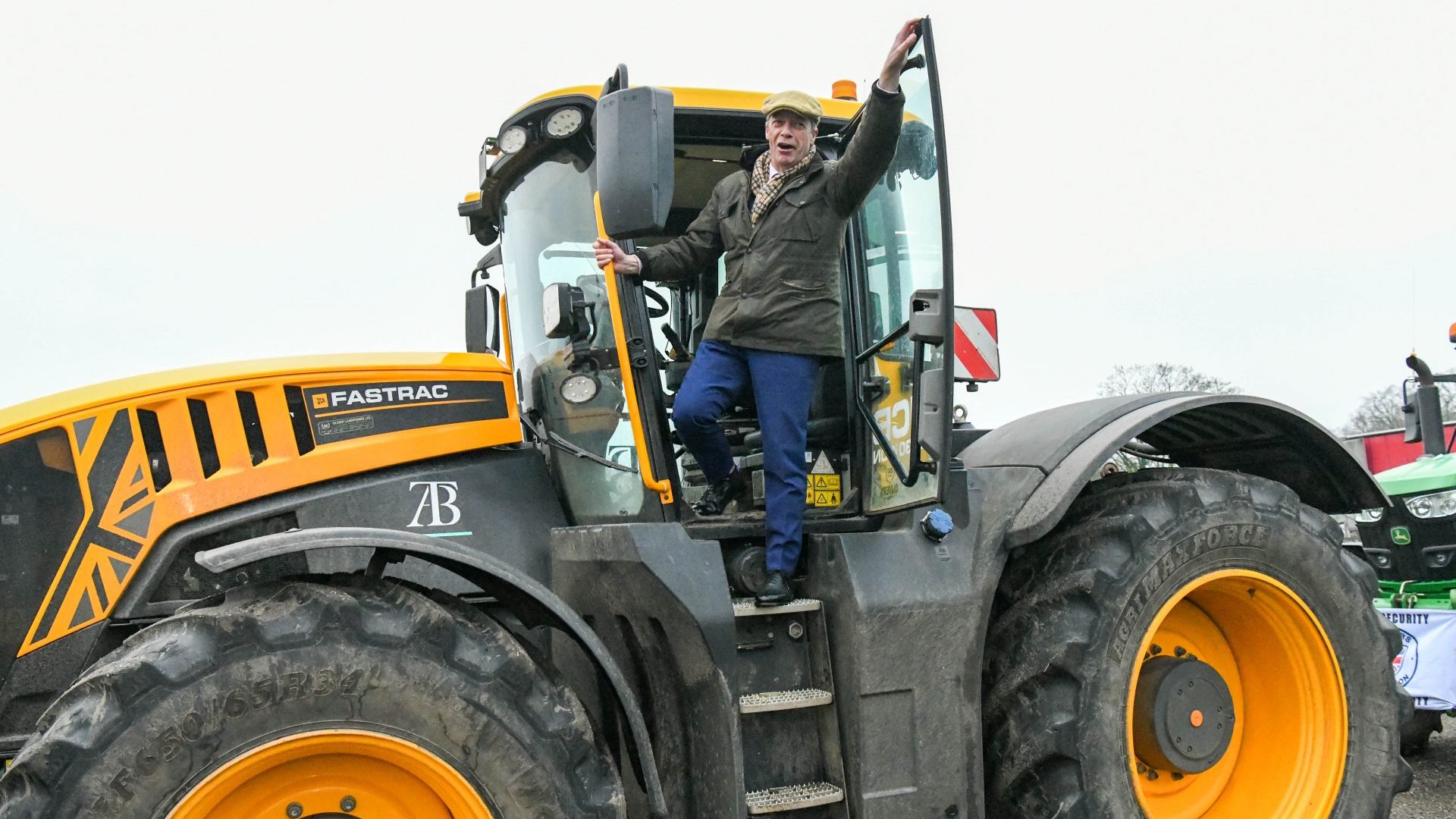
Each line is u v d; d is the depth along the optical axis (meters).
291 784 2.61
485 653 2.72
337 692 2.55
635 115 2.93
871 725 3.06
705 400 3.32
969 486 3.42
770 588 3.17
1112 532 3.40
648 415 3.31
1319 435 3.79
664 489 3.29
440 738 2.63
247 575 3.06
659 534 3.02
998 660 3.38
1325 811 3.54
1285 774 3.63
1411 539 6.09
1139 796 3.25
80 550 2.94
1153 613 3.35
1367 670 3.66
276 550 2.56
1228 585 3.58
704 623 2.95
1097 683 3.22
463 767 2.64
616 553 3.04
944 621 3.19
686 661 3.06
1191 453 4.25
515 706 2.71
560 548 3.32
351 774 2.66
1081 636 3.23
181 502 3.03
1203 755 3.47
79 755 2.34
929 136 3.15
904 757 3.09
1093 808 3.16
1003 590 3.54
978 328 5.48
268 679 2.50
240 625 2.52
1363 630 3.67
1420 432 6.23
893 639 3.12
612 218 2.95
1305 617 3.61
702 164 3.80
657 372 3.36
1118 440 3.43
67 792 2.32
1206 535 3.45
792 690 3.17
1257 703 3.78
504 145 3.55
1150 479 3.64
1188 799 3.64
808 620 3.25
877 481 3.50
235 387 3.15
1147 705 3.44
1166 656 3.61
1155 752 3.44
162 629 2.57
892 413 3.43
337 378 3.28
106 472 2.99
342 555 3.17
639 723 2.83
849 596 3.13
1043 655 3.25
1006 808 3.33
